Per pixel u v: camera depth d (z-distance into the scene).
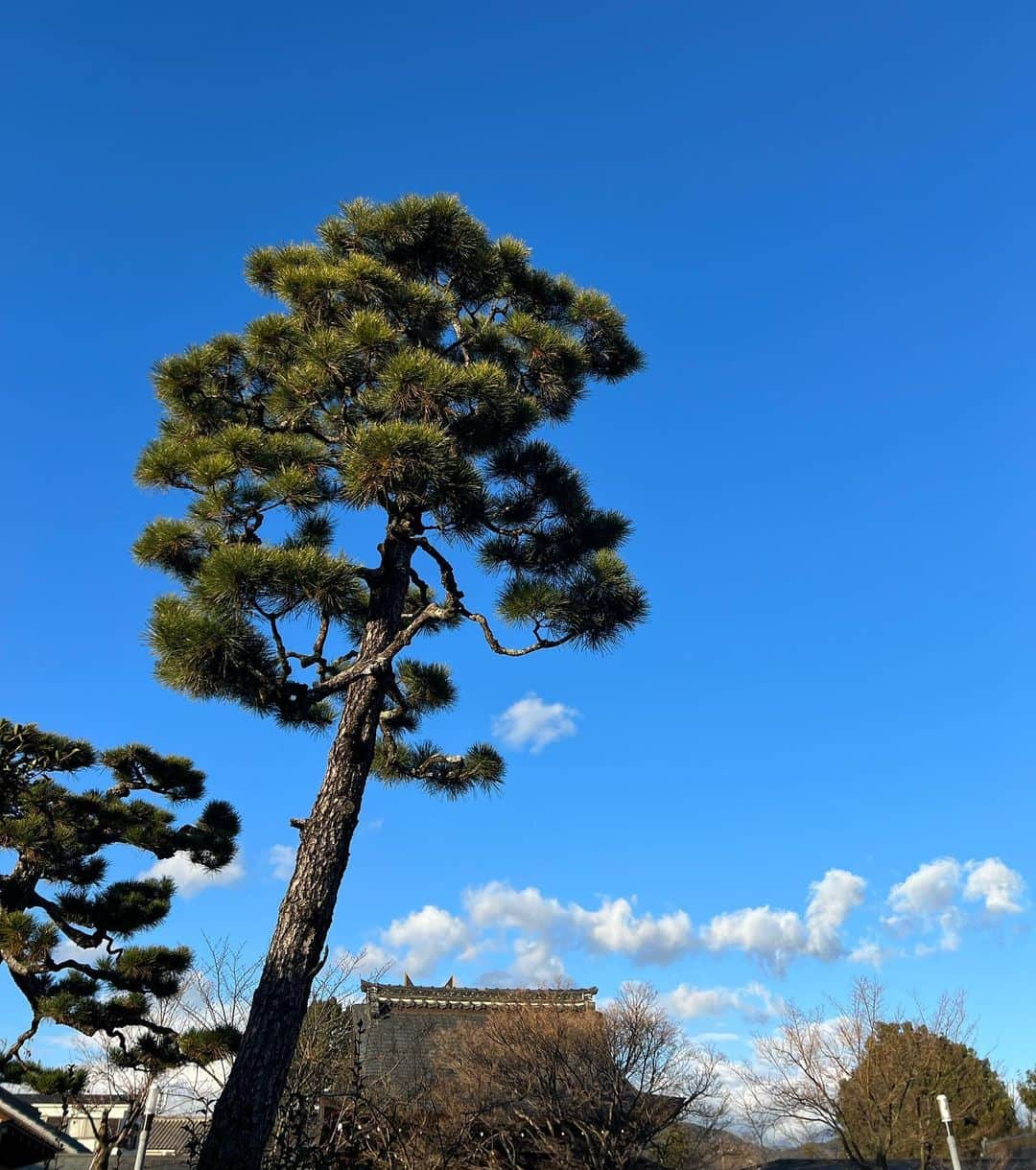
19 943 14.84
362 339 10.64
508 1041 21.42
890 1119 22.33
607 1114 20.61
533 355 12.26
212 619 9.32
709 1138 23.41
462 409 10.65
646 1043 22.48
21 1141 13.00
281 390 11.41
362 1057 23.33
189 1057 15.15
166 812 17.25
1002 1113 23.59
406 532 11.09
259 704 10.07
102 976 15.79
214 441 10.80
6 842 15.63
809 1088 22.97
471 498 10.27
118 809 16.83
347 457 9.95
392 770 13.19
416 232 12.32
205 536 10.60
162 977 16.08
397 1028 25.25
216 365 11.92
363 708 10.56
